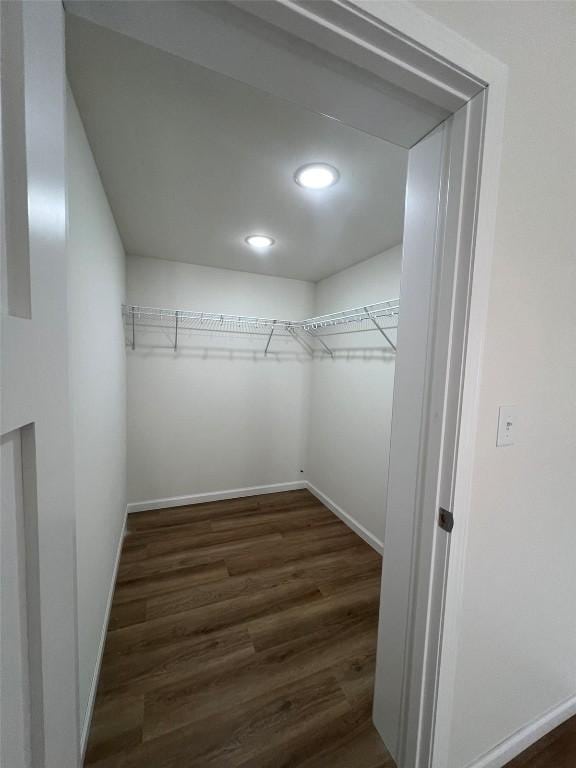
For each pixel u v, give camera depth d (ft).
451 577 2.53
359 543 7.57
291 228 6.28
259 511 9.08
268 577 6.26
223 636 4.84
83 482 3.51
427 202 2.57
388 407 7.14
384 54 1.80
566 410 3.08
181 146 3.94
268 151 4.00
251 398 9.89
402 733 3.09
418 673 2.78
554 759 3.36
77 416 3.24
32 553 1.26
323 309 9.91
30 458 1.23
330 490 9.37
